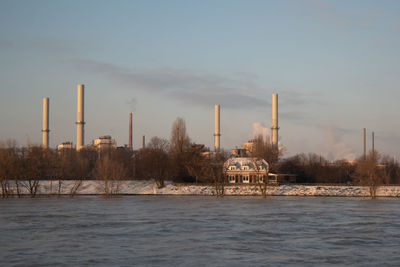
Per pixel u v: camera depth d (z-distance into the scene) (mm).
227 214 89062
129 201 126875
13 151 160875
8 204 115188
